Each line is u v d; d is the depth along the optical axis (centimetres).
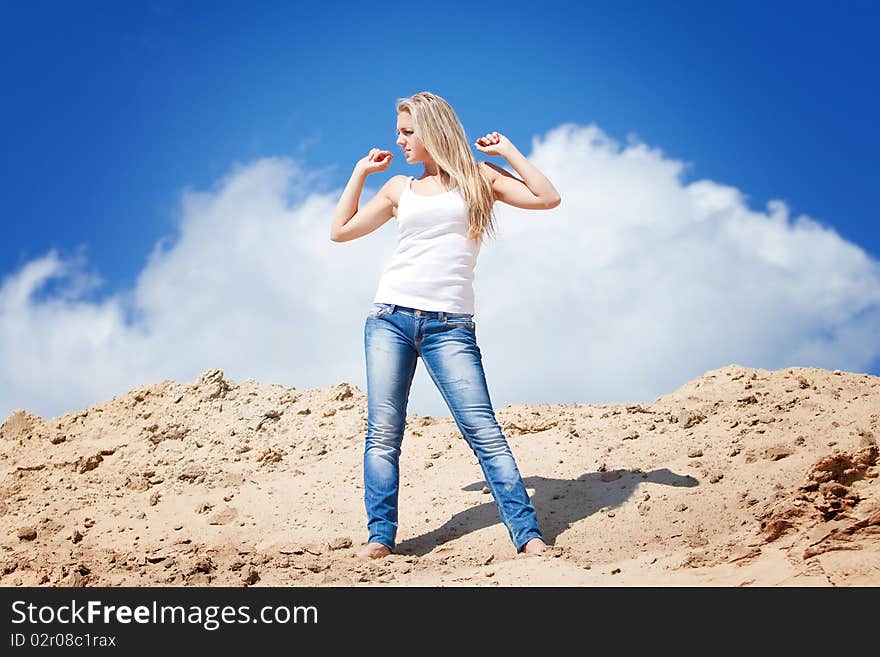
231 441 757
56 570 531
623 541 519
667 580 441
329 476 681
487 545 545
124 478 712
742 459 604
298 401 822
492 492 539
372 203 582
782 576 416
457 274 551
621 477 605
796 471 568
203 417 800
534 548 516
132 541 603
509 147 549
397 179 576
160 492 682
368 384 563
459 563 523
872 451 494
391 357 556
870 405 668
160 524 629
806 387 731
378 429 557
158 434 775
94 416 830
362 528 593
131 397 843
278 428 777
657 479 593
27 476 730
